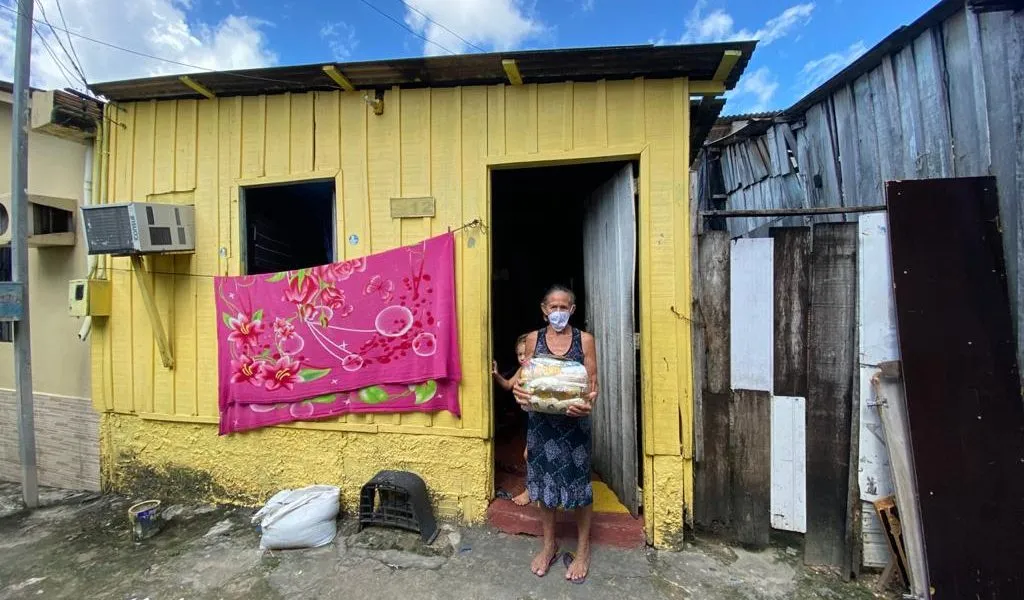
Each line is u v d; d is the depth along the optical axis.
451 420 2.90
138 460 3.31
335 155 3.00
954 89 2.82
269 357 3.06
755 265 2.60
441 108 2.88
